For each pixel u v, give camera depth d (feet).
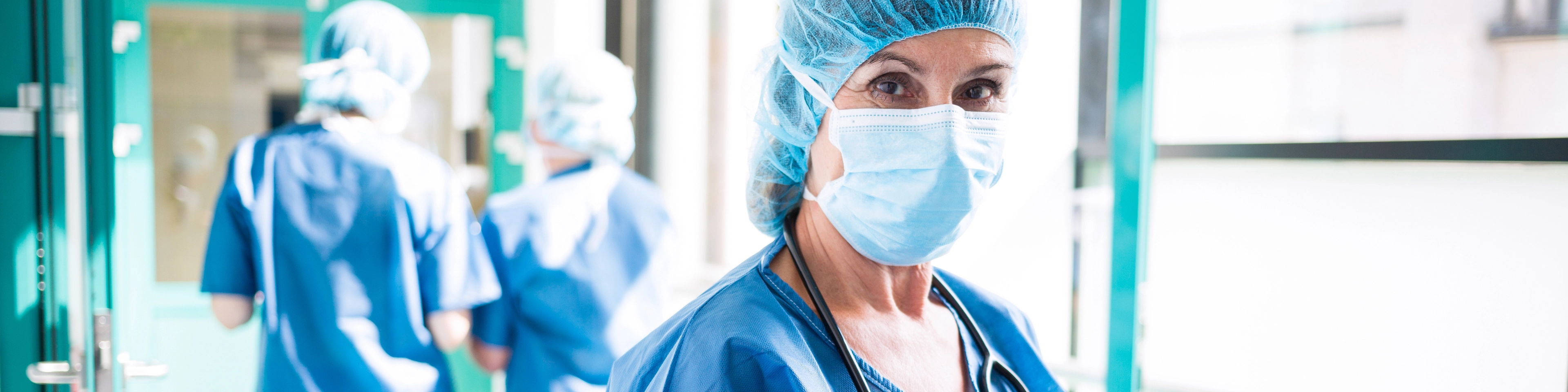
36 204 4.61
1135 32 4.39
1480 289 4.06
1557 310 3.85
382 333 4.97
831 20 2.09
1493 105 3.88
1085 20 5.08
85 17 4.53
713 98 7.50
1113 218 4.61
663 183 7.84
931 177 2.04
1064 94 5.21
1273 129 4.63
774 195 2.47
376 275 4.94
